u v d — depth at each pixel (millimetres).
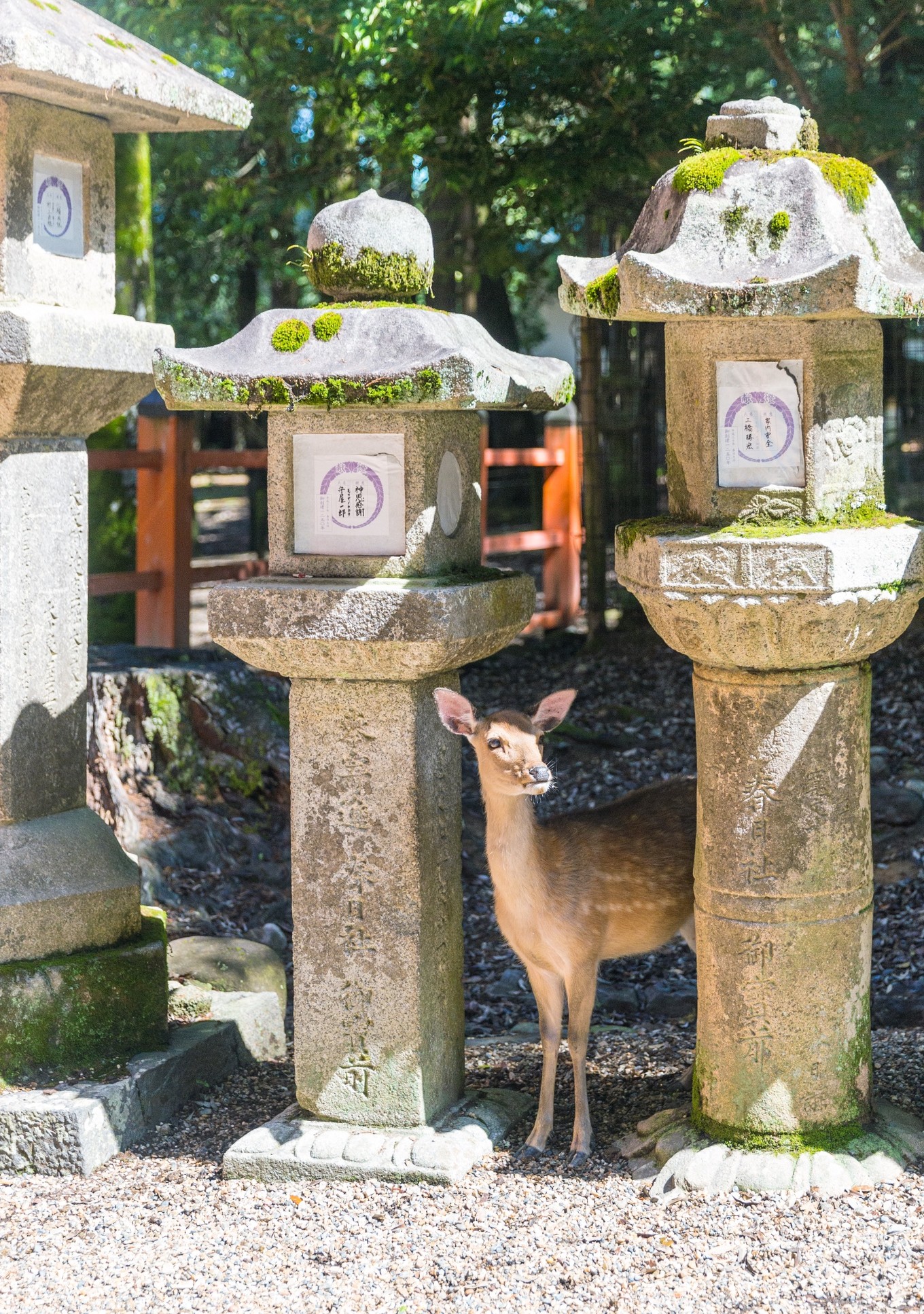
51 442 4461
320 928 3971
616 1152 3932
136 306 9562
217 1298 3297
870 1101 3838
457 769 4125
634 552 3631
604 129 8453
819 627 3443
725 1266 3303
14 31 3848
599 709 9023
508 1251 3432
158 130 4676
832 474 3520
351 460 3816
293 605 3766
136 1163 4086
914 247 3611
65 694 4566
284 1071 4816
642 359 10141
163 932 4664
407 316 3744
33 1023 4273
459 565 4020
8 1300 3320
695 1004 5598
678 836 4242
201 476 24266
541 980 4020
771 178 3373
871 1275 3229
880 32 8250
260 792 7234
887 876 6371
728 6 7723
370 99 8547
